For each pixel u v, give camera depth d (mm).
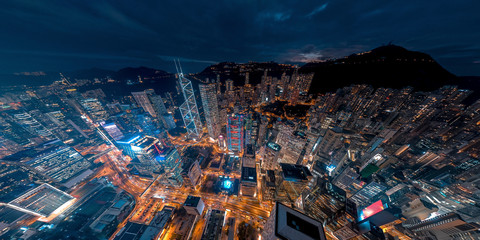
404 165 186125
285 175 132875
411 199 136125
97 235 140000
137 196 171750
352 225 103875
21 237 140500
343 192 121375
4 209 155125
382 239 91188
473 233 98000
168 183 181875
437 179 163375
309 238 48812
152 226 131500
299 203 140500
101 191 178875
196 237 132875
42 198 150000
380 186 138000
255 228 137500
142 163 194000
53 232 142625
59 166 187500
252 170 164375
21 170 194500
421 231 119750
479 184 144750
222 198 164750
